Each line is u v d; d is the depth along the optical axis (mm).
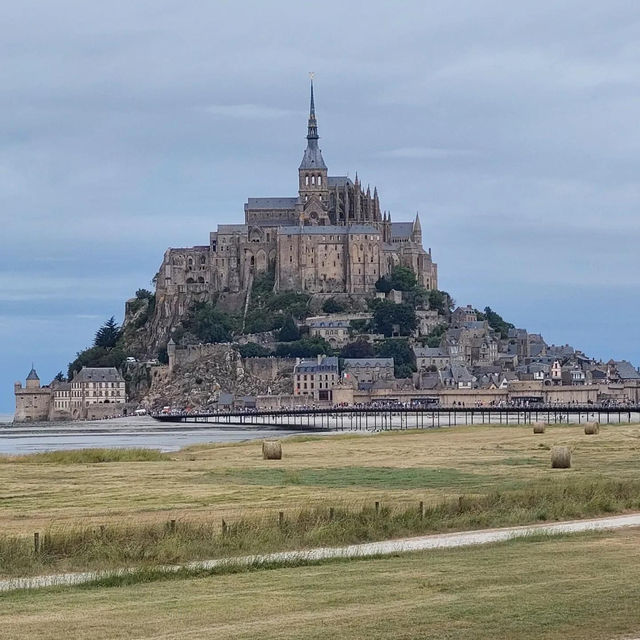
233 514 153625
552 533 132750
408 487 193250
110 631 85438
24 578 112125
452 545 126000
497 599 93188
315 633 83188
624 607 89562
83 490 194625
